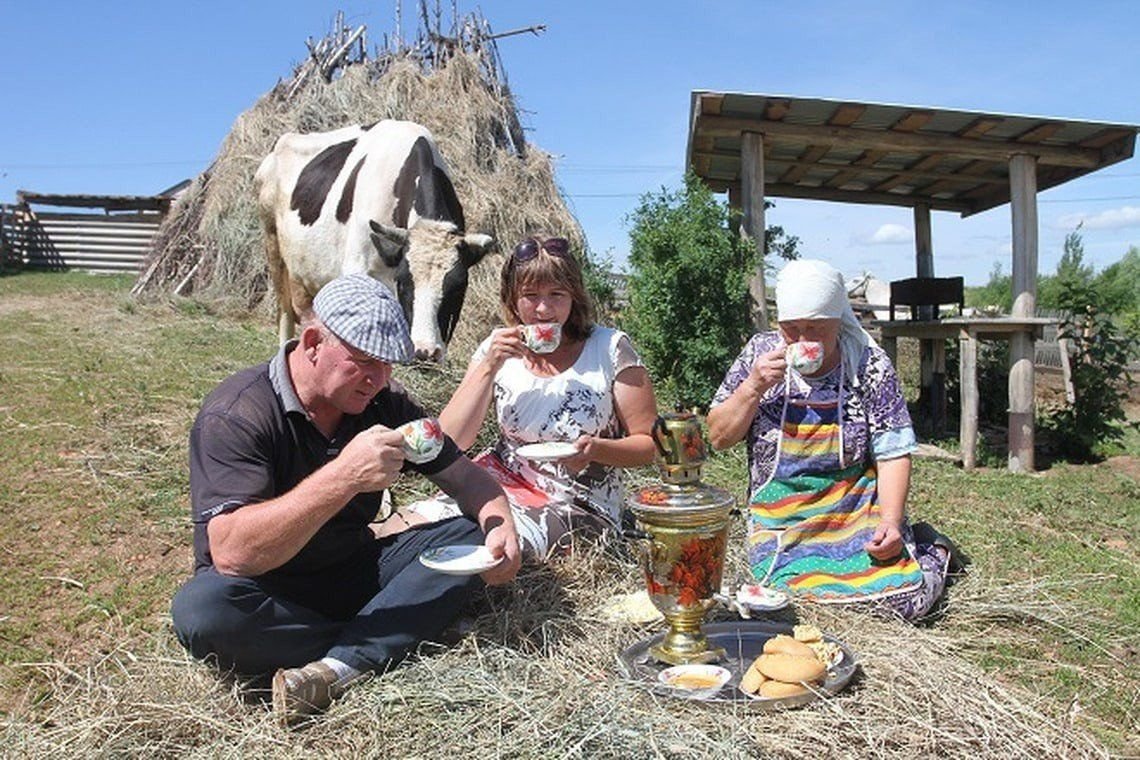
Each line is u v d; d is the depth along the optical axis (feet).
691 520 9.02
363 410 9.39
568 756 7.59
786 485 12.14
